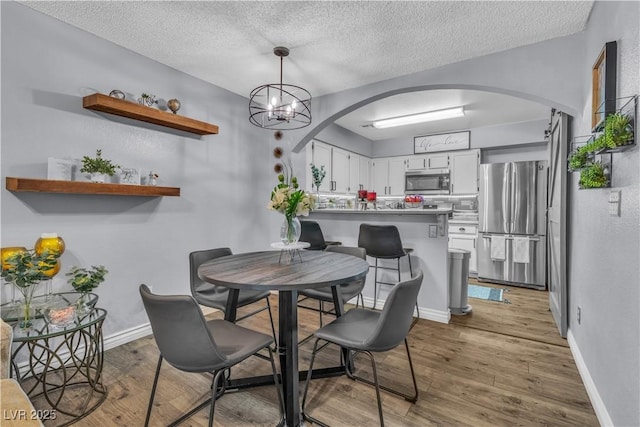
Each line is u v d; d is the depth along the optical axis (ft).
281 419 5.25
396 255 9.27
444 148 17.98
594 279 5.84
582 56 7.35
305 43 7.91
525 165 14.16
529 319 10.02
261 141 12.61
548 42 7.74
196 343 4.14
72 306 5.71
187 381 6.49
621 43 4.60
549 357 7.47
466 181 17.44
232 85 10.71
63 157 7.03
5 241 6.22
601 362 5.33
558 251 8.93
